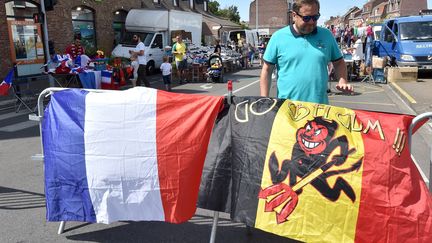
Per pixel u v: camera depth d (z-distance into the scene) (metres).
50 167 3.55
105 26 22.48
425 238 2.69
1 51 15.71
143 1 27.80
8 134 8.04
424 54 15.91
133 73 14.11
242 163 3.08
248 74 20.45
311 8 3.14
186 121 3.32
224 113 3.28
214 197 3.17
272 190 2.96
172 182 3.34
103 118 3.45
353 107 10.54
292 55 3.31
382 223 2.75
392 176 2.77
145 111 3.39
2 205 4.50
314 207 2.87
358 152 2.84
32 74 17.25
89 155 3.46
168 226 3.94
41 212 4.31
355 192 2.79
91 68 12.22
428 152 6.43
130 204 3.42
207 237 3.74
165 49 19.30
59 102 3.57
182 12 21.86
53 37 18.58
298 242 3.62
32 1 17.17
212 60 17.09
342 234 2.81
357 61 16.06
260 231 3.83
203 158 3.29
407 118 2.91
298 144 2.96
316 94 3.33
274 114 3.10
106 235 3.77
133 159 3.38
